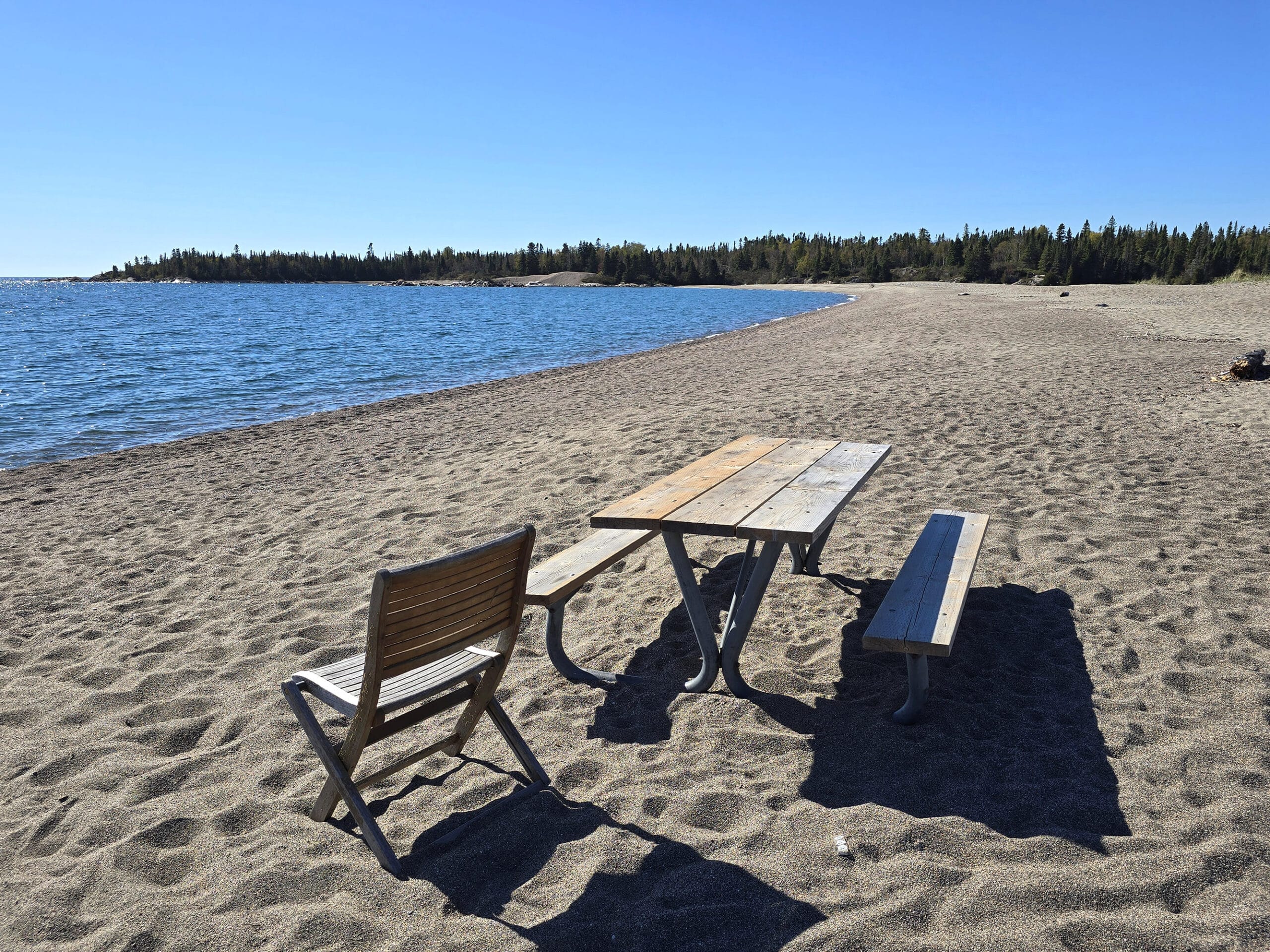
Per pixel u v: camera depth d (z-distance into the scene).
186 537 6.22
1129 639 3.78
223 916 2.29
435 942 2.16
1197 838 2.43
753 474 4.07
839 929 2.12
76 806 2.84
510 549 2.62
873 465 4.27
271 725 3.35
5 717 3.49
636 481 6.95
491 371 19.89
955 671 3.56
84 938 2.22
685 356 19.97
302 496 7.32
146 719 3.46
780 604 4.40
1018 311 28.77
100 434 12.07
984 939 2.07
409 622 2.38
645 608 4.44
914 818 2.57
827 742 3.07
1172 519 5.39
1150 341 16.55
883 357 15.99
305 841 2.62
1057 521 5.44
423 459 8.71
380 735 2.61
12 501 7.69
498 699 3.56
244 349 26.25
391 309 62.06
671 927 2.17
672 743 3.14
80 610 4.77
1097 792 2.69
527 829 2.64
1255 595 4.16
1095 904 2.18
